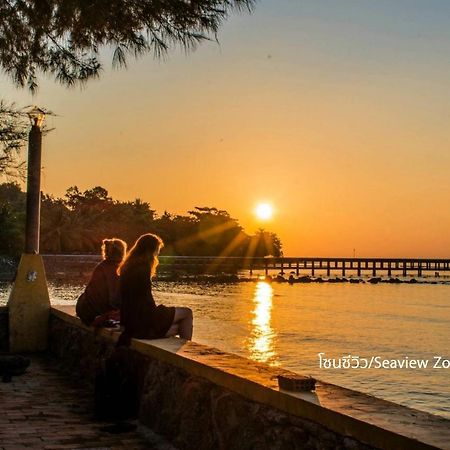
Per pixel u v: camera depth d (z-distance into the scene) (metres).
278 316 48.81
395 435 2.73
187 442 4.63
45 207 127.38
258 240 178.38
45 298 9.33
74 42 5.80
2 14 5.70
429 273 173.00
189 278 108.75
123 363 5.61
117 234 137.50
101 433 5.18
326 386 3.71
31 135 8.86
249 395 3.86
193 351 5.02
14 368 7.58
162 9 5.23
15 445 4.79
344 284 111.81
